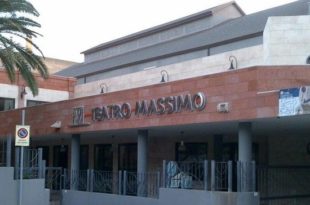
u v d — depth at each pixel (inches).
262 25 872.3
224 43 901.8
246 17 1130.0
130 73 1104.2
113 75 1195.9
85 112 818.8
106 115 770.2
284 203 738.8
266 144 850.1
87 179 821.2
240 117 565.0
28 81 880.3
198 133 837.8
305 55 743.1
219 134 864.9
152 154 989.2
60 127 878.4
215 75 600.7
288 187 756.0
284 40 753.0
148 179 748.0
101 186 802.8
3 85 1245.1
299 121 584.7
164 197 635.5
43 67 892.6
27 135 613.3
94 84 1235.2
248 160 598.9
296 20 753.0
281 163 829.8
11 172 656.4
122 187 761.6
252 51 826.2
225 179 604.1
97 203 776.9
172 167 646.5
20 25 791.1
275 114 532.1
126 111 730.8
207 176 602.2
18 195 658.8
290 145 824.9
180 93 644.7
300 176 776.9
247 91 560.7
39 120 936.3
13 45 817.5
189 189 609.0
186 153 941.8
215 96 597.0
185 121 633.0
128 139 1055.6
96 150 1147.3
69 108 860.0
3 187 646.5
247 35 853.8
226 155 892.0
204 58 915.4
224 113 584.4
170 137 963.3
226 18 1250.6
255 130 732.0
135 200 711.7
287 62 747.4
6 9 778.2
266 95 542.0
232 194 563.5
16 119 1003.9
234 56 855.1
